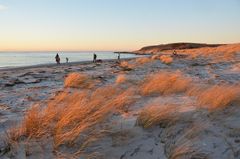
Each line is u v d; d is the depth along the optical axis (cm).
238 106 625
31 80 1287
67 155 416
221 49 4394
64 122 491
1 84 1165
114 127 503
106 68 1977
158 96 802
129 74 1491
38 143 451
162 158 429
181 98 746
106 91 831
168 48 15362
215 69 1712
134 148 452
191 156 429
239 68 1673
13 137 464
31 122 489
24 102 770
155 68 1869
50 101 756
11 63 5441
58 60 3453
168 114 534
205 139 478
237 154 440
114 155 434
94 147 448
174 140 472
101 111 544
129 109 632
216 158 430
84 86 1044
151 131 503
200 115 568
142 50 18850
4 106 714
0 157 414
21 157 414
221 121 543
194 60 2541
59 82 1238
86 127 482
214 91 718
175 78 990
